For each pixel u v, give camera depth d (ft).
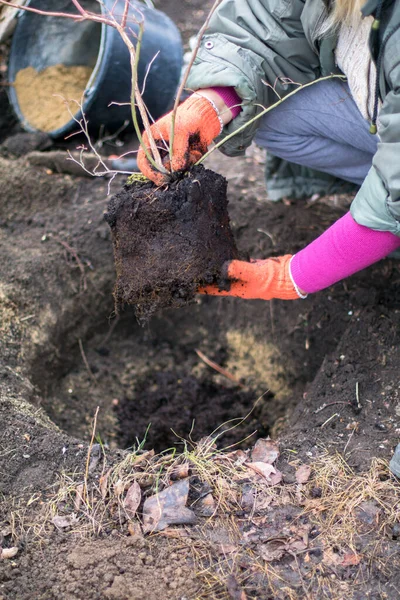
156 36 9.20
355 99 5.75
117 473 5.62
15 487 5.59
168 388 8.48
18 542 5.14
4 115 10.50
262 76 5.94
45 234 8.63
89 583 4.85
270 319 8.36
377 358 6.79
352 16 5.20
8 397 6.53
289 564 4.99
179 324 9.07
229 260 5.64
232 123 5.97
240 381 8.51
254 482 5.56
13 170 9.16
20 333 7.57
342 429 6.14
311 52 5.99
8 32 10.07
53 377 8.00
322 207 8.70
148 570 4.94
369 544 5.08
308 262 5.44
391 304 7.33
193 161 5.50
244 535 5.19
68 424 7.71
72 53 10.16
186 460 5.76
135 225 5.45
